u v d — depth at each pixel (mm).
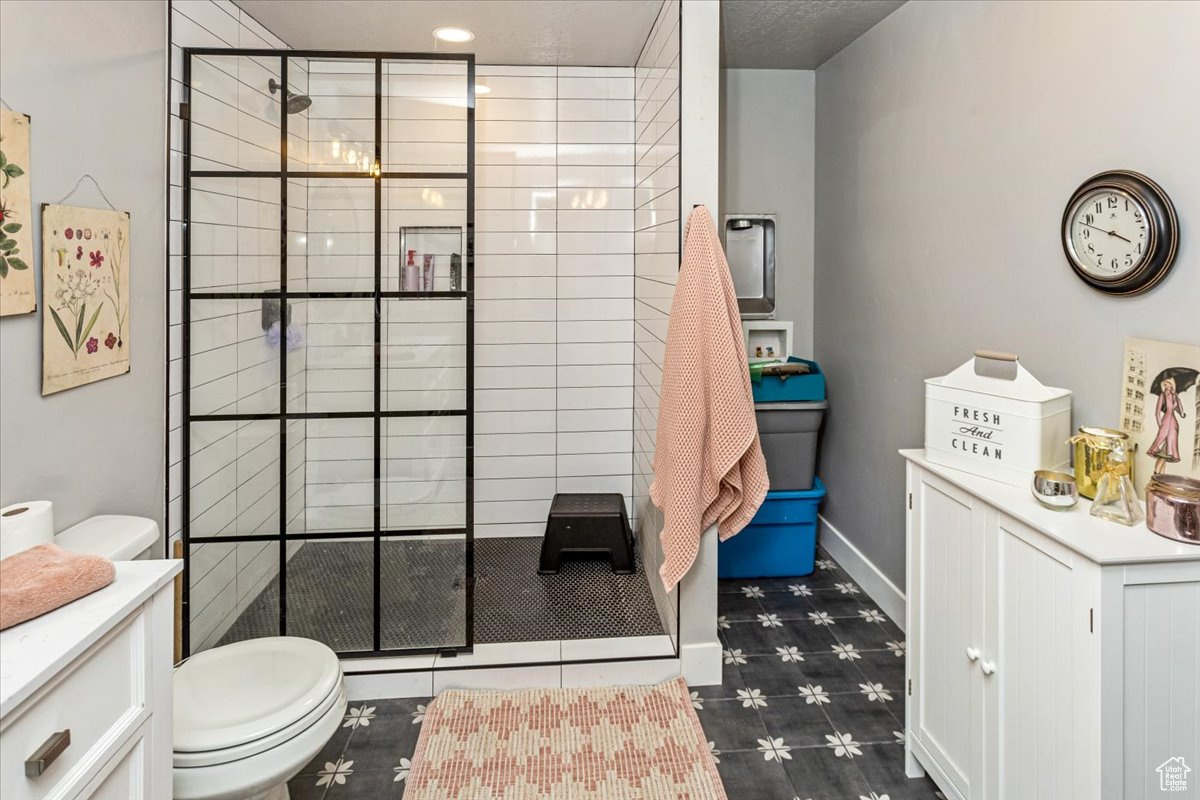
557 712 2111
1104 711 1163
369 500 2268
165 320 2010
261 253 2189
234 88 2133
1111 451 1384
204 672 1565
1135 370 1481
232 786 1320
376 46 2836
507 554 3244
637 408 3254
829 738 2010
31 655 902
